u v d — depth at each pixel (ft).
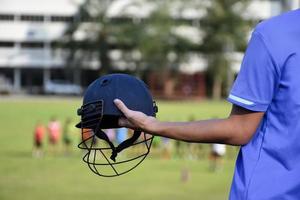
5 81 444.55
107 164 15.12
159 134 14.03
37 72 454.81
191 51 400.47
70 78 449.48
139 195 89.40
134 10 400.88
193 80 419.54
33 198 85.25
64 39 403.75
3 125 215.72
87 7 396.37
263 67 13.16
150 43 382.01
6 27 440.04
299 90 12.96
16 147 159.63
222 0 385.50
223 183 104.37
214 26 387.34
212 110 280.51
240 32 384.88
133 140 15.01
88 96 14.69
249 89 13.26
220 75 390.21
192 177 111.75
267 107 13.23
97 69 426.92
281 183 13.05
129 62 399.24
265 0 423.23
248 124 13.35
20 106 298.97
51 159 138.51
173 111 270.05
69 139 149.69
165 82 412.36
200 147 150.82
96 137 15.16
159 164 130.72
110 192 91.56
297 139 13.02
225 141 13.55
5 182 101.50
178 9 393.91
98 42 395.96
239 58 398.42
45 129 201.46
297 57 13.01
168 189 95.96
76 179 105.40
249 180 13.24
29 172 115.03
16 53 443.32
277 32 13.20
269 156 13.28
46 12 438.81
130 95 14.42
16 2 438.40
